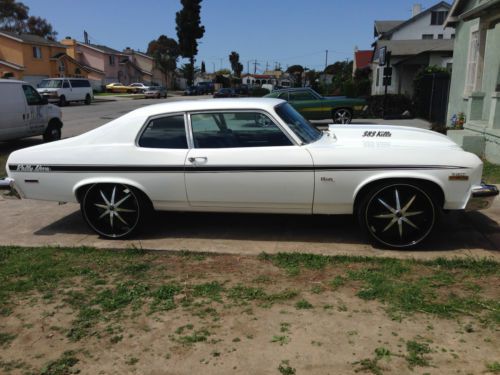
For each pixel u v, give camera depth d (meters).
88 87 36.00
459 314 3.37
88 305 3.71
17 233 5.50
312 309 3.51
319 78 76.69
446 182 4.34
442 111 17.31
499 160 8.74
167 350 3.08
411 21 42.19
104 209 5.10
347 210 4.64
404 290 3.73
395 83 29.92
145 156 4.85
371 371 2.78
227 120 4.79
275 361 2.91
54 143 5.21
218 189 4.75
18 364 3.01
